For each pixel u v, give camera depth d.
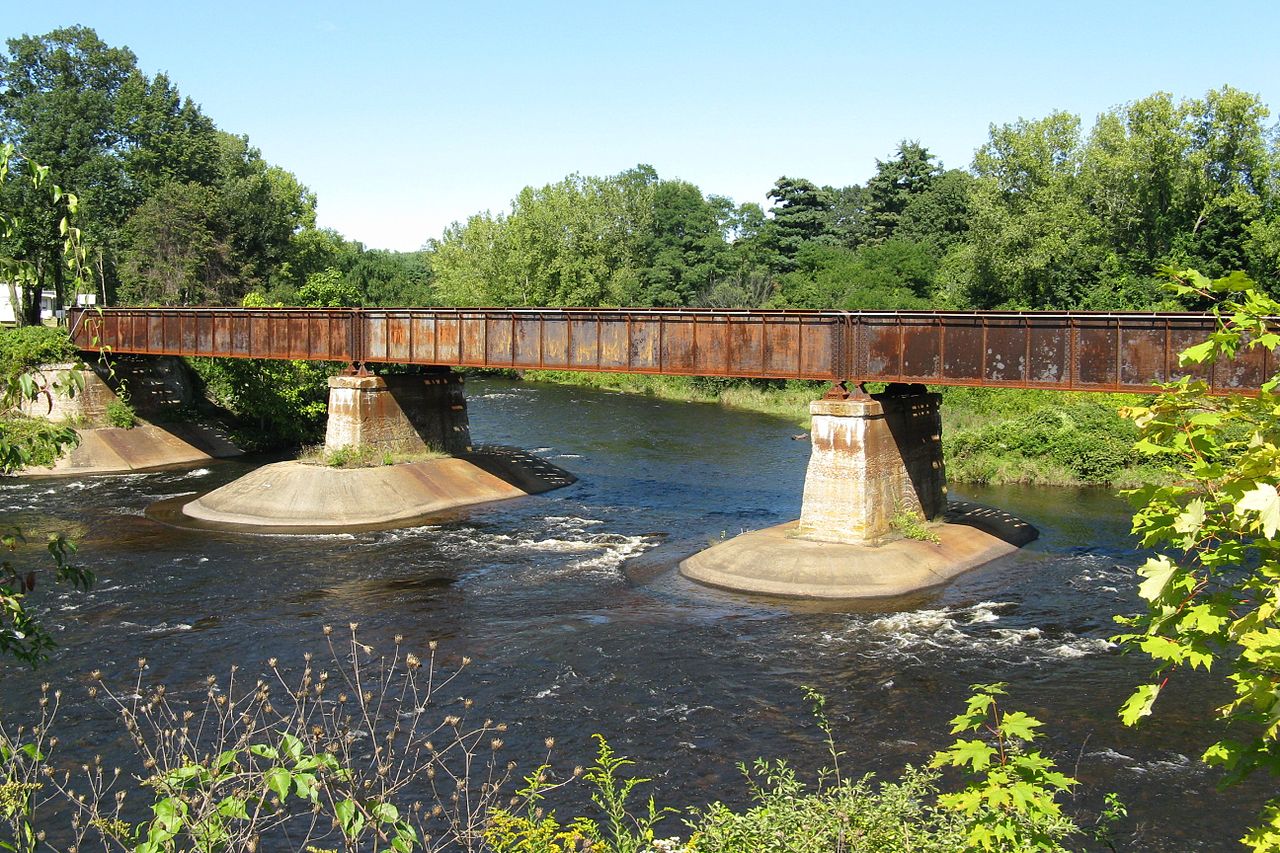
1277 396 7.69
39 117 88.31
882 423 36.28
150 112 96.56
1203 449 7.79
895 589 32.16
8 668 25.09
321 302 71.19
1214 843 16.78
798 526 37.31
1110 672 24.92
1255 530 7.12
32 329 61.12
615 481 53.94
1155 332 32.09
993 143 85.12
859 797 11.02
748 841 10.61
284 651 26.83
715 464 59.12
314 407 68.69
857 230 134.38
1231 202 71.00
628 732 21.64
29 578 9.78
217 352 57.69
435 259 144.50
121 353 62.91
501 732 21.48
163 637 27.94
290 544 39.94
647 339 42.25
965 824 10.08
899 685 24.33
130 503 48.53
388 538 41.06
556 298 119.56
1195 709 22.39
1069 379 33.44
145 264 91.38
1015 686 24.12
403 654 26.61
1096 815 17.77
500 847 11.40
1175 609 7.45
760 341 39.06
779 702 23.34
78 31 94.62
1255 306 7.55
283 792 7.74
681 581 34.06
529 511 46.62
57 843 16.41
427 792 18.28
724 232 156.00
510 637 28.16
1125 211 79.19
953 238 120.31
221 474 57.75
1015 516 43.12
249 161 116.19
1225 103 73.88
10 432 9.77
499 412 83.62
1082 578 33.72
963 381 35.09
